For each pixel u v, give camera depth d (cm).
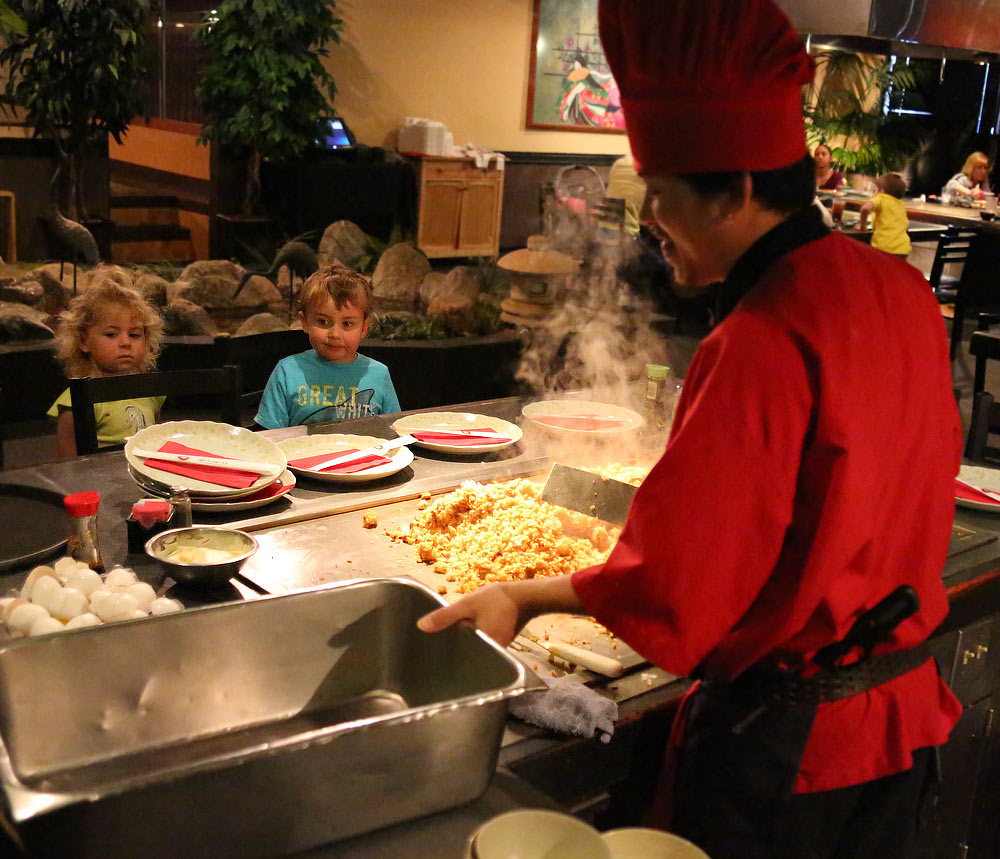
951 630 172
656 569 101
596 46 996
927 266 909
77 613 126
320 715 123
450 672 116
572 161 1021
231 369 237
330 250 710
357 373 262
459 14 904
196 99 799
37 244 698
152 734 114
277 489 180
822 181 901
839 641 110
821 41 686
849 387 100
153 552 146
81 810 80
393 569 156
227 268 612
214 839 87
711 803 113
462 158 881
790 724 110
